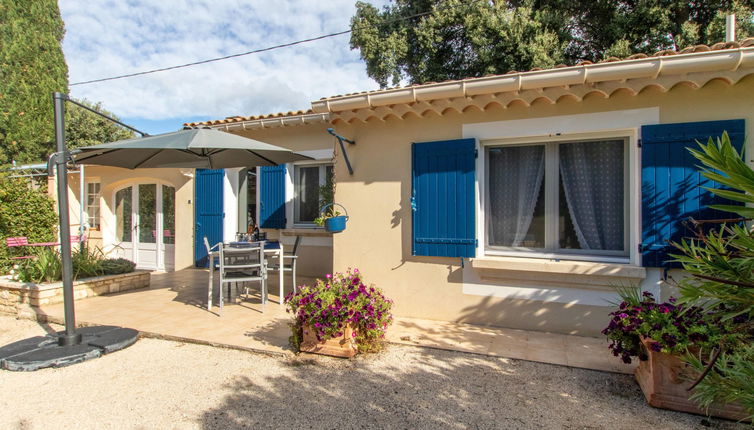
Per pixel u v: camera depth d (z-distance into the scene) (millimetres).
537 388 3447
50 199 9484
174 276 8945
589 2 12680
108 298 6809
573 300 4684
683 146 4164
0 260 8109
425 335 4719
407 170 5414
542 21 12336
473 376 3691
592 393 3342
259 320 5438
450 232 5113
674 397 3010
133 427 2943
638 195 4379
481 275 5062
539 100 4660
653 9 11000
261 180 8898
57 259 6945
